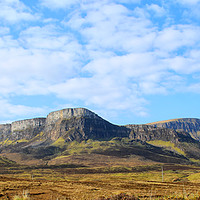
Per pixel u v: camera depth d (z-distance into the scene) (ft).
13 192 146.92
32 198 129.39
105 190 206.39
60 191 176.24
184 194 108.88
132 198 103.09
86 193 172.86
